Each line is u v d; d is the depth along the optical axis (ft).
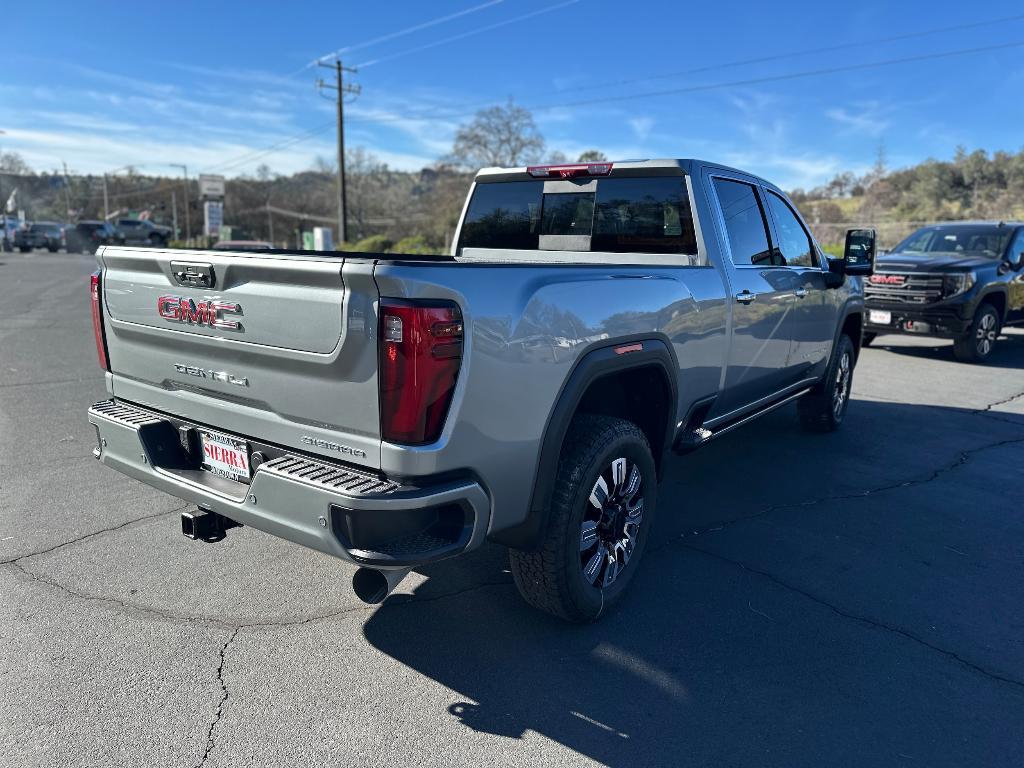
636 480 11.01
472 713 8.77
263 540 13.37
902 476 17.76
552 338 9.03
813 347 18.39
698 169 13.42
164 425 10.40
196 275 9.18
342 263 7.69
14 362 28.91
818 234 129.80
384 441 7.86
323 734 8.35
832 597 11.76
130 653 9.81
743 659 9.99
